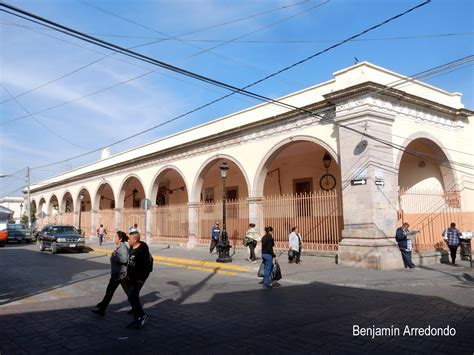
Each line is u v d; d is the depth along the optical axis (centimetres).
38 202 5119
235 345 539
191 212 2242
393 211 1389
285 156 2219
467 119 1820
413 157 1867
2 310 787
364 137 1366
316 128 1584
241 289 1007
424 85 1686
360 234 1352
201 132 2256
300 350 513
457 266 1418
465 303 796
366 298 869
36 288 1048
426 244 1611
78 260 1827
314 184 2089
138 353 517
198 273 1357
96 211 3466
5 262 1734
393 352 502
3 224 2984
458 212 1725
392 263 1309
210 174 2753
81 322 682
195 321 676
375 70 1458
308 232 1617
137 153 2916
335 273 1212
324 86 1584
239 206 2036
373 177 1343
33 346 555
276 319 680
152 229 2623
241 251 1939
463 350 506
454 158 1744
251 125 1852
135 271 655
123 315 732
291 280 1139
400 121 1506
